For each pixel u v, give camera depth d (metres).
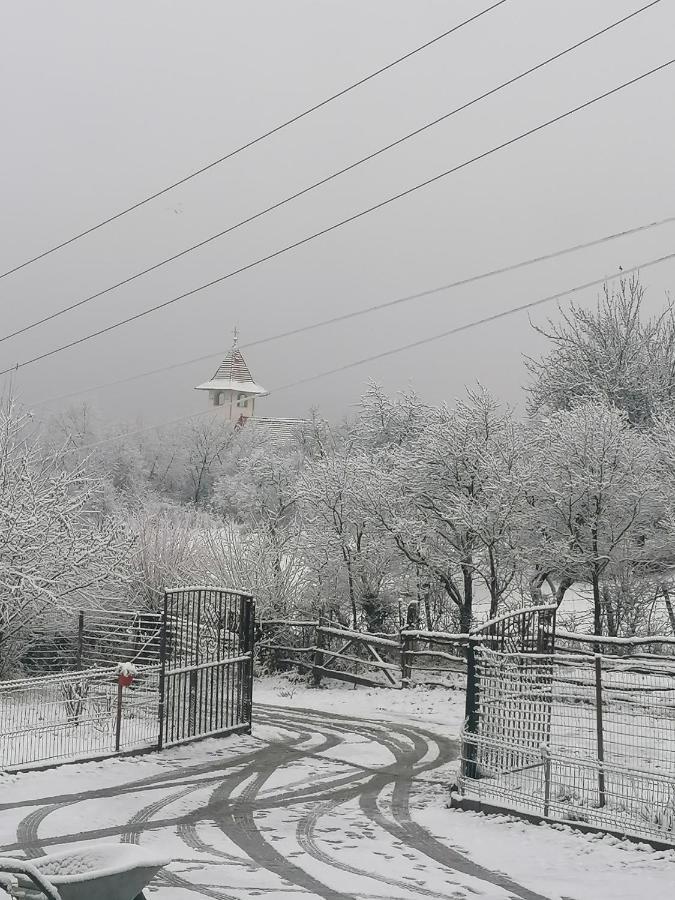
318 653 26.03
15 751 13.85
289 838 10.88
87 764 14.31
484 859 10.10
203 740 16.72
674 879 9.38
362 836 10.99
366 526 27.80
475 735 12.46
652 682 12.79
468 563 26.22
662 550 25.28
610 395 34.53
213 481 77.31
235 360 112.50
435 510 26.66
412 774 14.60
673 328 35.47
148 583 27.78
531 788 11.76
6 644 23.28
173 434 78.50
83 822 11.30
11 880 6.04
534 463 25.67
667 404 33.75
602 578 26.11
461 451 26.17
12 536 21.64
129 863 6.11
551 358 36.91
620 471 24.89
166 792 13.02
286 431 76.88
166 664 16.34
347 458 30.14
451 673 24.66
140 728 15.75
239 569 27.97
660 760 10.71
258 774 14.37
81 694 15.11
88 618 24.03
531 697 11.90
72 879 5.91
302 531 29.33
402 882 9.33
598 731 11.10
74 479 23.73
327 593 28.05
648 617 25.84
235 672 17.81
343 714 20.64
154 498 59.38
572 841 10.65
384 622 28.59
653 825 10.40
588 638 14.32
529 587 26.16
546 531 25.56
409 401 38.00
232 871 9.58
